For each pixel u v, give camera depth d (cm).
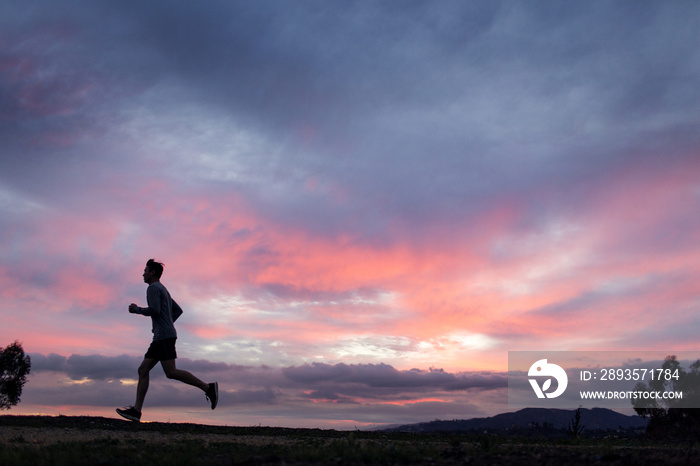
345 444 722
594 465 587
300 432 1060
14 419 1013
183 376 1022
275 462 555
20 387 2117
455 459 597
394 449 620
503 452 653
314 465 541
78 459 563
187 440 806
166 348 1005
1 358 2102
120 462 563
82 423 993
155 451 636
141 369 1005
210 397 1045
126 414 977
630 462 617
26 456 590
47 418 1040
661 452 701
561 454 652
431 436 1032
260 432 1024
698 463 638
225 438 893
